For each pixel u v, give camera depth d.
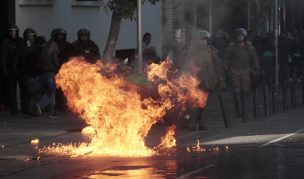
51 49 27.58
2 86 29.28
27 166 17.70
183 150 20.17
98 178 15.98
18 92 30.05
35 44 27.73
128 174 16.38
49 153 19.50
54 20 32.31
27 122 26.03
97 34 35.03
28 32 27.92
